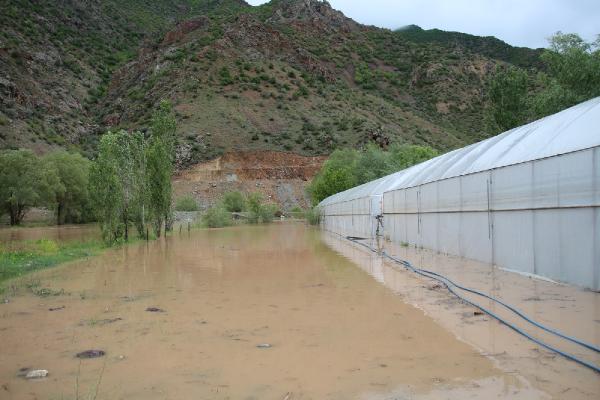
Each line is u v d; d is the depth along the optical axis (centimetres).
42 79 10512
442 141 9688
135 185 2598
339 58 15412
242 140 8606
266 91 10381
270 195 7738
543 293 888
